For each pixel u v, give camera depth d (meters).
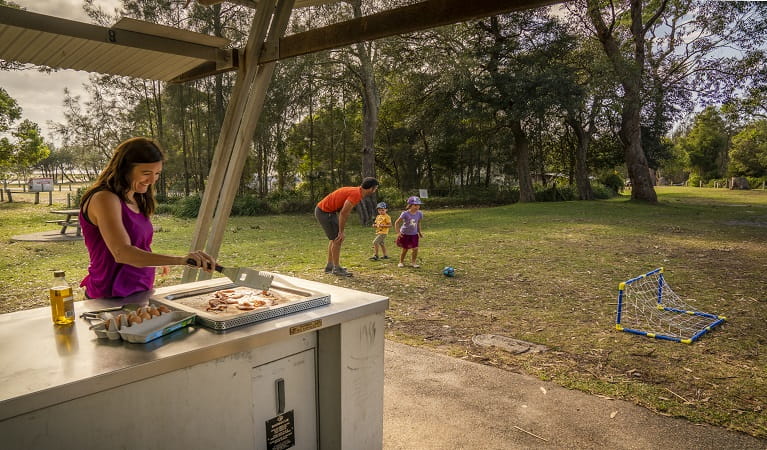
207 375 1.75
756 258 9.96
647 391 3.68
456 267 9.08
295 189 30.78
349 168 31.75
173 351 1.64
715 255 10.36
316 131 28.20
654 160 30.66
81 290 7.44
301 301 2.11
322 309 2.15
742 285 7.54
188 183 27.17
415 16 2.56
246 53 3.54
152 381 1.60
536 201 28.75
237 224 18.62
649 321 5.60
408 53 21.73
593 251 10.92
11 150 28.00
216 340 1.75
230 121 3.73
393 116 31.39
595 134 30.17
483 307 6.23
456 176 36.56
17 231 15.38
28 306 6.48
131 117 26.41
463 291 7.15
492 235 13.76
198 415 1.75
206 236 4.02
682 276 8.24
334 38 2.99
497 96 22.52
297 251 11.27
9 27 2.62
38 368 1.49
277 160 27.45
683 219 17.86
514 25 22.86
